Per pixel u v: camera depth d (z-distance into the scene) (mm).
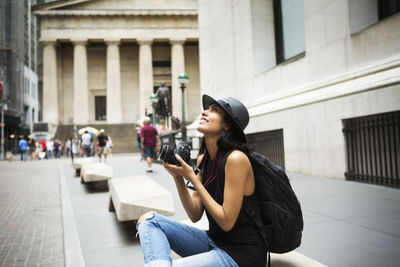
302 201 5605
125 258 3398
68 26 44562
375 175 7023
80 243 3910
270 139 10992
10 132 47562
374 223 4156
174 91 46031
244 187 1734
